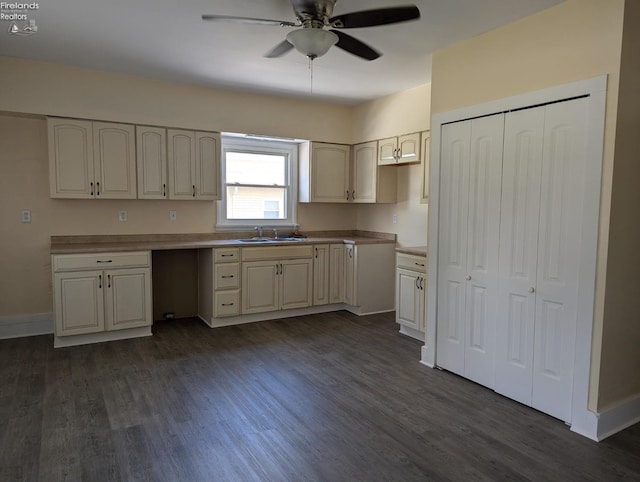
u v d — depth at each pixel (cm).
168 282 486
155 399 294
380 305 525
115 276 402
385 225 544
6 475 212
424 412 281
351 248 511
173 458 228
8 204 408
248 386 317
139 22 299
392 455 233
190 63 386
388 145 497
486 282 313
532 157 280
